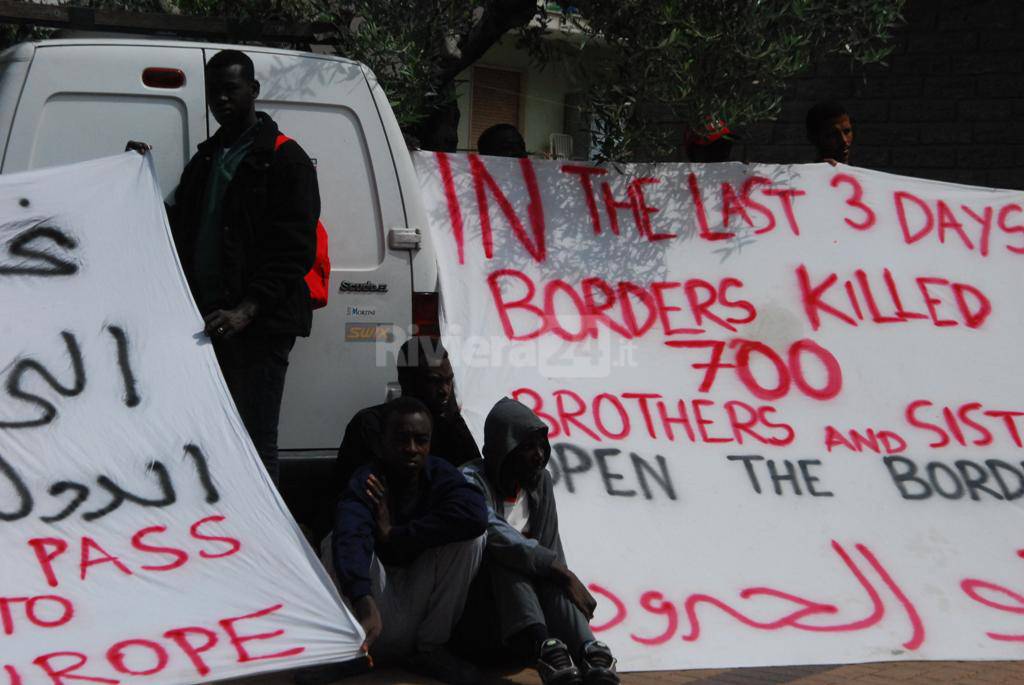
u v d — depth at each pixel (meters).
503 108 22.39
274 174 6.40
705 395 7.73
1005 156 12.16
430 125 10.16
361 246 7.27
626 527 7.14
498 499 6.42
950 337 8.19
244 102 6.52
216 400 5.75
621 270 7.99
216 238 6.48
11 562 5.24
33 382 5.59
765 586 7.00
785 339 8.00
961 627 6.96
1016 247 8.52
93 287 5.84
